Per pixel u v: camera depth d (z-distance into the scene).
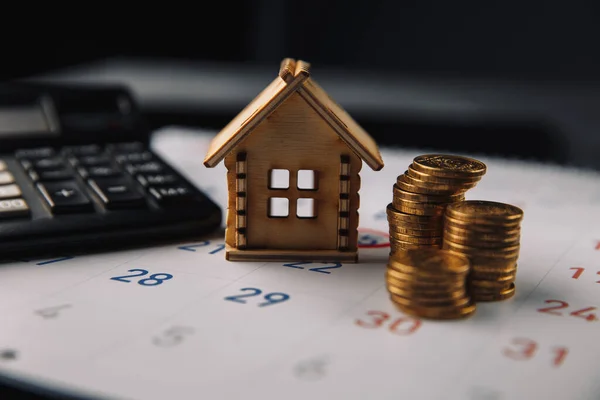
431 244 0.54
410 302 0.46
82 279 0.52
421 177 0.53
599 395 0.37
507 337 0.43
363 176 0.89
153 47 1.72
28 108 0.81
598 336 0.44
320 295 0.49
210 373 0.38
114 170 0.69
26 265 0.55
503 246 0.48
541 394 0.37
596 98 1.56
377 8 1.75
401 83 1.67
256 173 0.56
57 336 0.42
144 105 1.37
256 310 0.47
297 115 0.55
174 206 0.61
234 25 1.76
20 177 0.67
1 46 0.91
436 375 0.38
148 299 0.48
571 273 0.56
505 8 1.70
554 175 0.93
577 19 1.67
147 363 0.39
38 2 0.96
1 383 0.38
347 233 0.57
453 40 1.74
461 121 1.37
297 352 0.41
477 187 0.85
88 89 0.85
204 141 1.08
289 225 0.57
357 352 0.41
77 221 0.57
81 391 0.36
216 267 0.55
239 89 1.50
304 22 1.77
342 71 1.78
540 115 1.42
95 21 1.13
